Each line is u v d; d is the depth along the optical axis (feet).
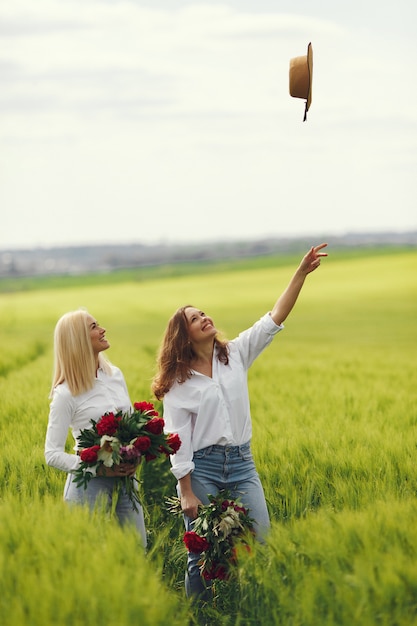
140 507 24.16
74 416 23.71
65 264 530.27
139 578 17.24
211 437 23.63
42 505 22.25
